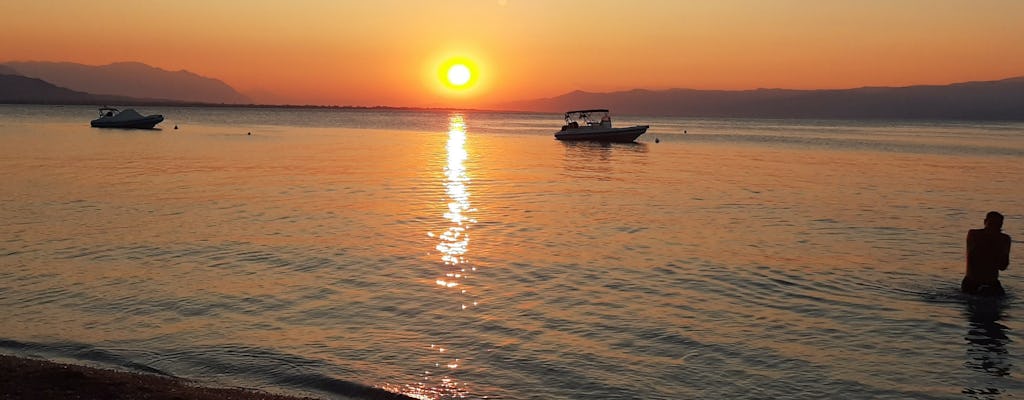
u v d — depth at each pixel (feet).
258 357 38.09
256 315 45.11
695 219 85.35
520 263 60.34
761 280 55.16
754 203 100.94
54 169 137.39
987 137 398.62
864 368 37.14
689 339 41.32
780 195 111.24
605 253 64.80
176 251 63.36
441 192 110.52
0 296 48.57
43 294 49.16
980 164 184.34
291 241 68.59
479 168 158.20
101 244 65.87
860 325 44.09
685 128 558.15
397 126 496.64
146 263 58.59
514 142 282.56
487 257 62.64
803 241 71.41
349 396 33.81
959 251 66.85
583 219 84.64
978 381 35.60
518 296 50.11
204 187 112.47
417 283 53.26
